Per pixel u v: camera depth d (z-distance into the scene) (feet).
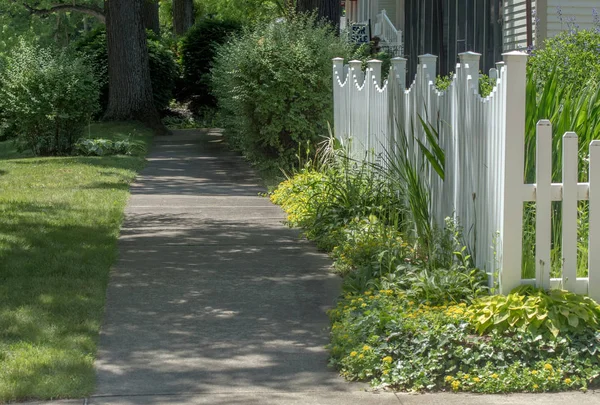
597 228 24.68
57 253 34.91
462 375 21.84
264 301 29.01
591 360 22.48
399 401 20.85
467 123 28.55
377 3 126.31
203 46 129.70
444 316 24.34
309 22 66.59
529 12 70.69
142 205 49.19
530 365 22.45
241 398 20.90
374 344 23.27
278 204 49.73
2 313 26.50
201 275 32.42
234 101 66.95
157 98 120.78
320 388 21.66
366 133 45.62
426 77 34.01
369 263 31.91
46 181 58.18
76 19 226.79
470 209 28.50
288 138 65.21
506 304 23.85
